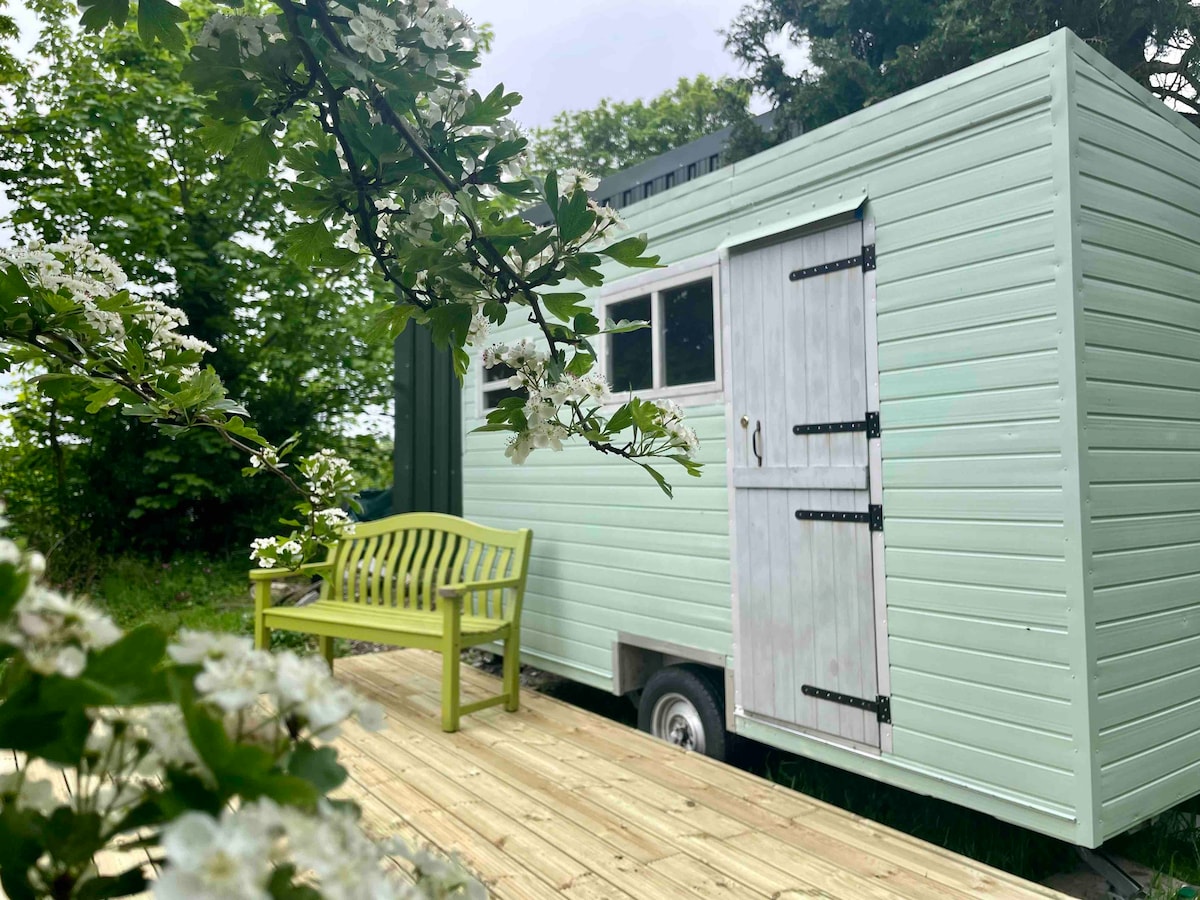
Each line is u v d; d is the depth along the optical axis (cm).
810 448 335
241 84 101
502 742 365
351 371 1130
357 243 121
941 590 288
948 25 674
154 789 41
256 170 108
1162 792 270
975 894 234
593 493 451
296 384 1114
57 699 37
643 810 291
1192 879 290
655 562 411
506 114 112
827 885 239
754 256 361
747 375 364
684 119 2069
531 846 262
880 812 355
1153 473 276
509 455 117
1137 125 282
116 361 122
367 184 110
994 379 273
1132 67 661
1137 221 278
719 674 393
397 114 107
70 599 40
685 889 236
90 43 976
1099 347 260
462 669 497
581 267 108
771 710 350
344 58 94
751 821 282
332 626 437
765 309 356
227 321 1033
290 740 41
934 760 289
